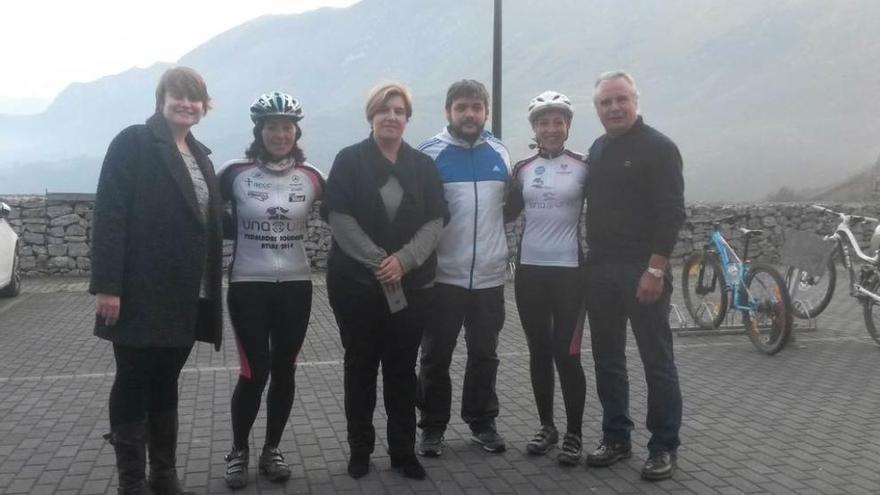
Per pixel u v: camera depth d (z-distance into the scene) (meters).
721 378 6.71
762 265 7.84
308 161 4.50
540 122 4.71
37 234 12.80
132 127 3.80
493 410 4.91
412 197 4.32
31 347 7.82
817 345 8.12
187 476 4.45
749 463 4.66
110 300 3.65
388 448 4.60
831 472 4.51
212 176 4.00
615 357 4.65
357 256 4.24
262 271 4.26
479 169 4.70
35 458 4.69
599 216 4.55
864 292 8.09
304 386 6.40
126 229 3.71
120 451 3.84
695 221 14.73
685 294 9.04
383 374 4.50
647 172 4.42
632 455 4.80
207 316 4.00
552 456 4.79
